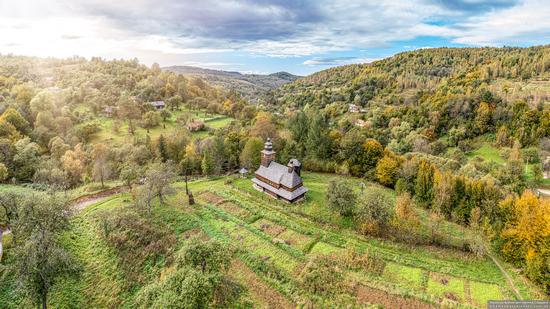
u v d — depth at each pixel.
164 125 132.12
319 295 42.06
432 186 68.62
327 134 94.50
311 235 56.91
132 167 78.75
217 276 32.47
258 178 76.81
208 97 194.00
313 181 82.94
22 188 73.62
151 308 29.25
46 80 175.75
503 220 55.47
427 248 54.31
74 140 102.25
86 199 70.56
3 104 111.94
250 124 132.00
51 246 37.66
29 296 38.50
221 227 58.53
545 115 105.94
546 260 44.38
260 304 40.12
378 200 58.62
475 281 46.31
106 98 150.25
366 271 47.31
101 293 42.59
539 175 86.44
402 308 40.25
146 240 51.41
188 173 92.38
